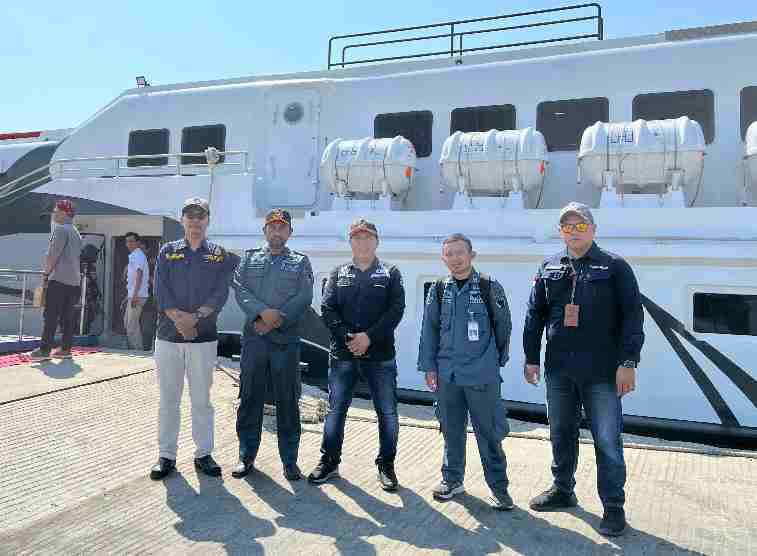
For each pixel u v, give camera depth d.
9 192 8.59
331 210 6.94
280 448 3.69
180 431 4.54
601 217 5.59
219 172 7.77
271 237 3.74
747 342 5.05
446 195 6.88
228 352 7.04
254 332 3.67
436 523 3.08
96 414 4.75
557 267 3.24
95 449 4.05
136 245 7.77
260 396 3.70
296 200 7.46
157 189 7.52
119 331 9.12
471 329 3.30
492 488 3.29
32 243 8.50
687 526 3.09
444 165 6.21
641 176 5.60
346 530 2.98
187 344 3.68
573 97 6.49
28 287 8.55
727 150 5.97
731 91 6.00
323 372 6.44
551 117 6.57
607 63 6.41
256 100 7.75
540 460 4.21
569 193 6.45
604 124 5.79
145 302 7.76
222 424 4.76
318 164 7.42
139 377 5.89
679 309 5.25
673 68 6.19
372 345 3.58
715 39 6.12
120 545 2.76
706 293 5.20
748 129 5.70
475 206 6.18
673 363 5.25
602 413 3.04
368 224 3.65
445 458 3.46
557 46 6.71
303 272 3.74
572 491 3.31
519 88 6.69
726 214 5.24
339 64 8.19
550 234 5.75
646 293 5.34
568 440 3.25
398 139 6.52
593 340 3.08
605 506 3.00
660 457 4.32
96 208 7.88
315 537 2.89
